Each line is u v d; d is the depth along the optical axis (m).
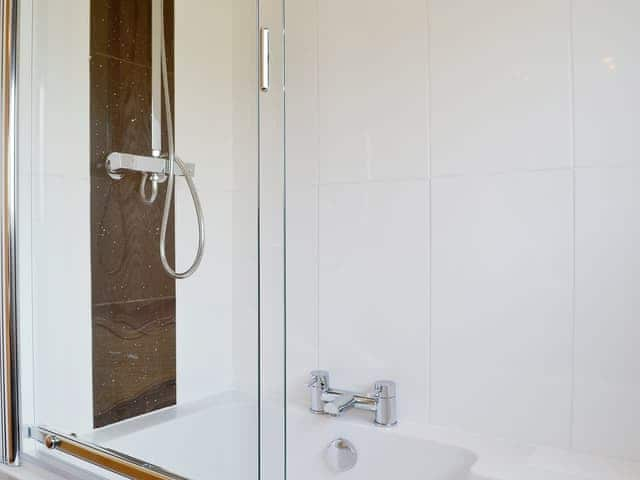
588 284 1.19
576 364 1.20
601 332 1.17
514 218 1.28
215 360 1.12
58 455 1.17
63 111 1.26
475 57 1.33
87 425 1.21
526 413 1.26
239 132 1.17
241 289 1.12
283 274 1.10
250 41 1.16
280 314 1.07
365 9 1.50
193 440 1.09
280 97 1.15
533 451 1.21
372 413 1.50
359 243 1.52
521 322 1.27
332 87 1.56
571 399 1.21
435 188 1.39
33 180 1.25
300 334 1.63
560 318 1.22
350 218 1.53
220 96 1.20
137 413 1.17
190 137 1.21
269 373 1.06
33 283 1.25
